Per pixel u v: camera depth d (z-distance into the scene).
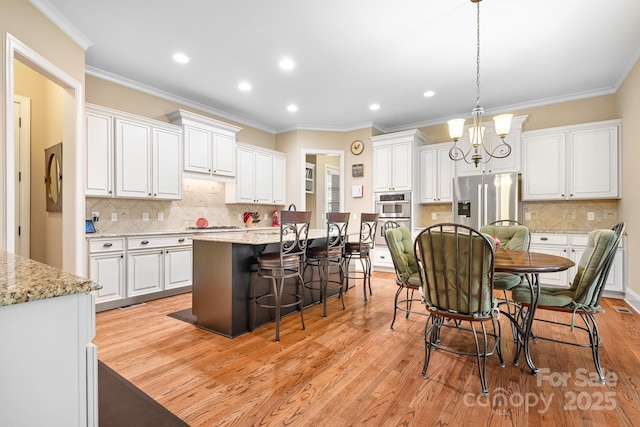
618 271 3.67
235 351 2.30
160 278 3.69
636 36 2.94
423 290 2.09
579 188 4.08
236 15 2.67
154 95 4.23
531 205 4.65
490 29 2.85
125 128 3.60
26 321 0.64
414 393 1.77
